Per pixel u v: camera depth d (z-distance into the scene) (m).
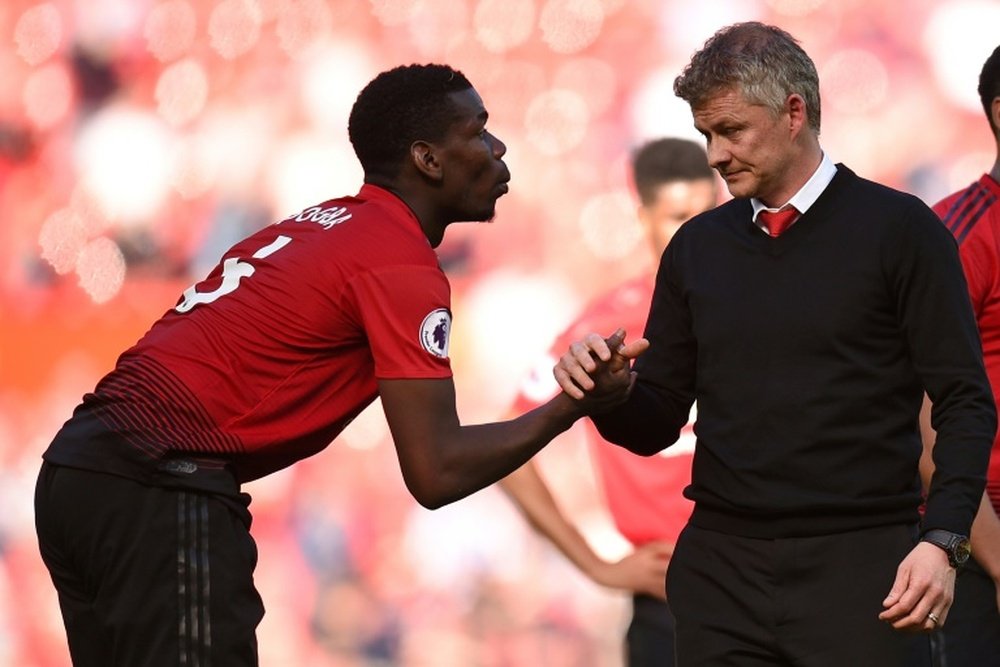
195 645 11.02
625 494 15.51
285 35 32.72
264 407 11.31
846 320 10.80
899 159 32.03
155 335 11.57
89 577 11.24
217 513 11.17
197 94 32.50
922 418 12.84
